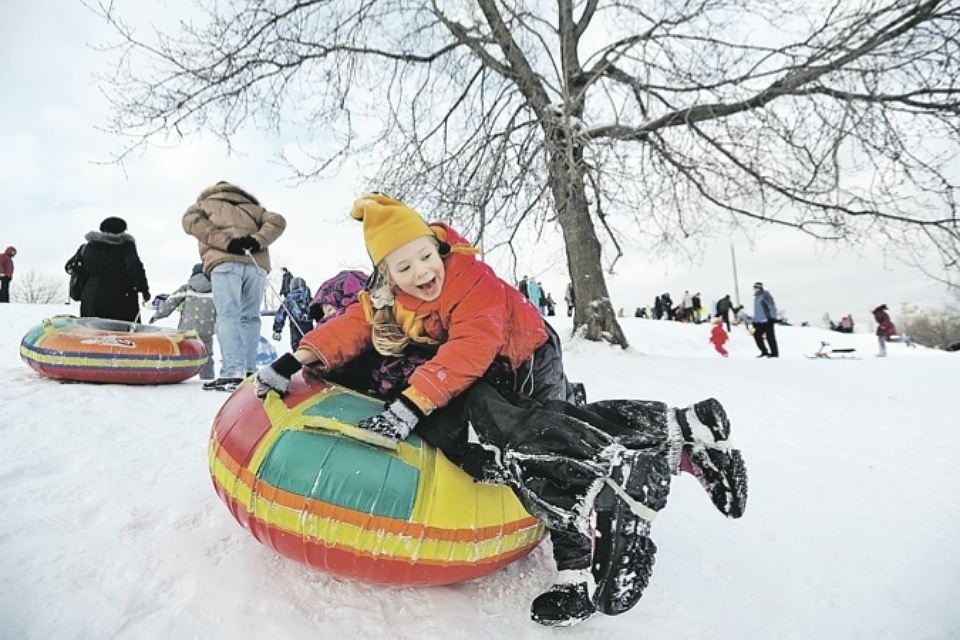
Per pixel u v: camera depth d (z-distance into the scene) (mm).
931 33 7363
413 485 1704
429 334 2070
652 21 10234
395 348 2102
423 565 1700
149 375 4844
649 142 10328
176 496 2434
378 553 1657
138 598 1669
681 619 1772
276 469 1690
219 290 5031
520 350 2094
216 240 5000
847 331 26344
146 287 5805
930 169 8109
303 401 1906
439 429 1835
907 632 1741
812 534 2475
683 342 18109
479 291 1994
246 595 1720
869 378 7477
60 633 1492
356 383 2318
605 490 1521
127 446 3086
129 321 5715
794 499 2918
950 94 7828
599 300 10539
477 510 1763
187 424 3646
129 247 5668
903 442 4184
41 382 4684
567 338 10945
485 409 1763
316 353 2098
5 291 15562
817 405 5621
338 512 1641
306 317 5934
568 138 8938
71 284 5672
